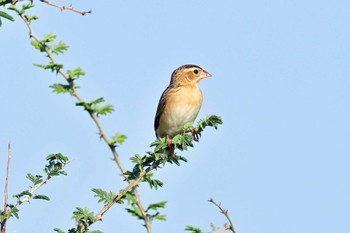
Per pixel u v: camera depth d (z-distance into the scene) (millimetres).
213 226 8555
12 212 9781
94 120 8562
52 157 10688
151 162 10469
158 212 7863
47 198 10352
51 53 8797
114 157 8609
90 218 9758
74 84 8586
